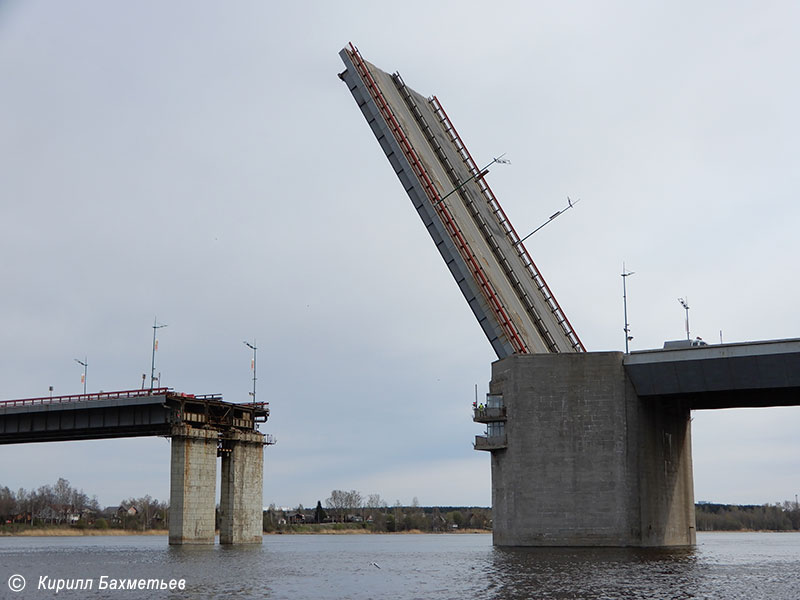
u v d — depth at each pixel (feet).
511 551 244.42
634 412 255.09
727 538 600.39
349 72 276.41
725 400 271.69
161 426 321.32
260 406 350.84
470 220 286.25
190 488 312.29
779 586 163.32
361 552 333.21
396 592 160.04
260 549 320.91
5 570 216.74
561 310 309.42
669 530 272.10
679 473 284.20
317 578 191.72
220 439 330.75
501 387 265.13
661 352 250.98
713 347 245.45
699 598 144.66
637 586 160.35
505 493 259.80
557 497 253.44
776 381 241.35
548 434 255.91
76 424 328.29
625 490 251.19
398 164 272.51
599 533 250.57
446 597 149.59
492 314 265.13
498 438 261.65
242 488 338.95
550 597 146.51
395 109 279.28
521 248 307.78
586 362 256.73
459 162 304.91
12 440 354.13
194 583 181.06
